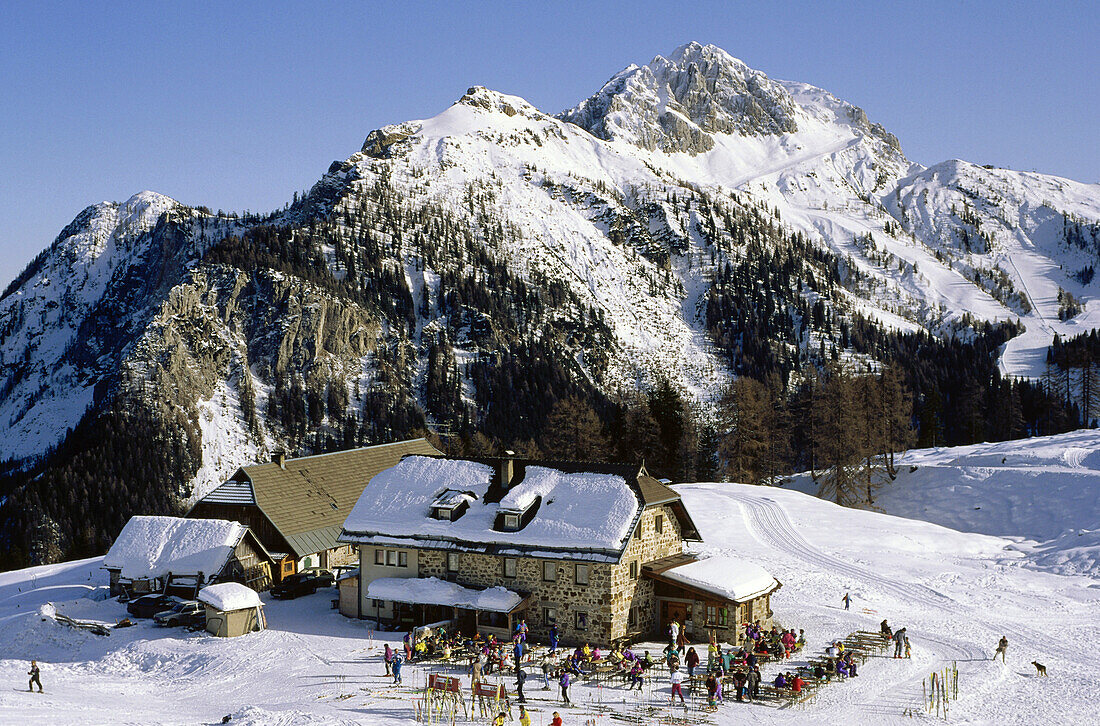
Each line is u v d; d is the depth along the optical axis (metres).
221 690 44.25
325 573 68.62
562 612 51.16
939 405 158.62
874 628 56.44
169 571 62.19
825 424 115.12
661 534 55.62
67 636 56.00
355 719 37.56
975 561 80.88
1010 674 48.50
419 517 56.12
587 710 40.06
